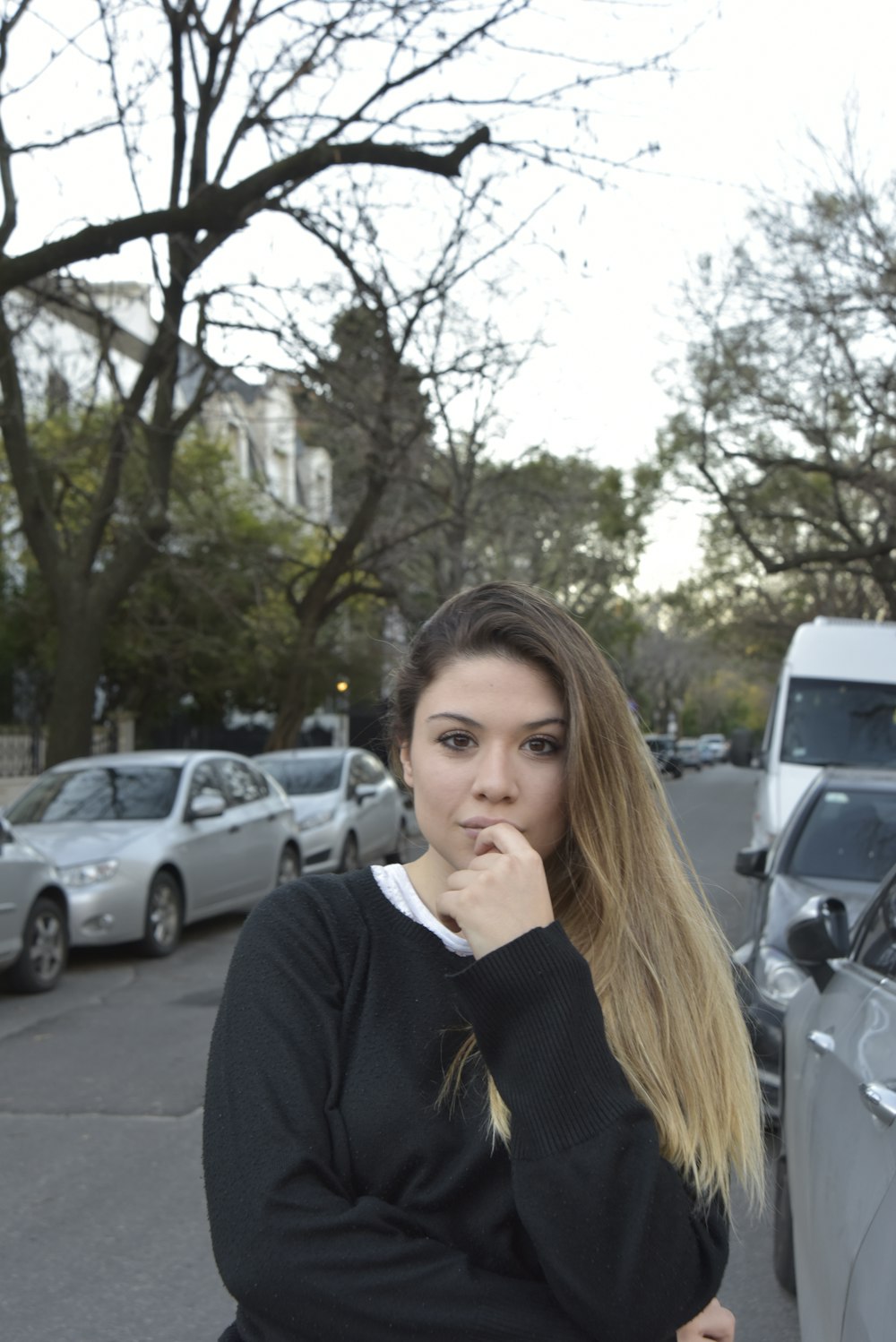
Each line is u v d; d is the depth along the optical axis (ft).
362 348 56.29
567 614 5.39
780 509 105.81
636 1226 4.33
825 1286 9.36
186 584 75.72
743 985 5.95
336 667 94.94
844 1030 11.06
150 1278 14.92
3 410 53.11
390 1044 4.88
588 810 5.14
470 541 99.04
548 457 108.58
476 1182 4.70
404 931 5.12
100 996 31.58
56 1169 18.84
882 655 43.39
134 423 55.93
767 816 39.75
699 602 160.25
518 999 4.49
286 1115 4.69
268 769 55.88
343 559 79.00
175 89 44.29
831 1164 9.78
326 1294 4.41
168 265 46.09
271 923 5.16
